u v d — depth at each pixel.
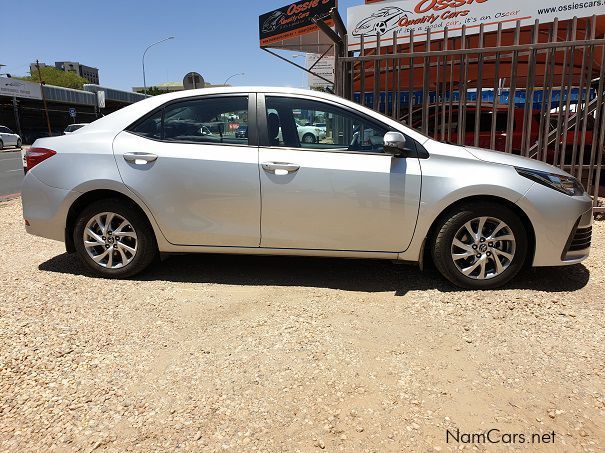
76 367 2.82
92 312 3.55
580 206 3.78
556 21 6.20
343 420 2.37
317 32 14.91
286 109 4.01
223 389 2.62
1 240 5.80
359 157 3.87
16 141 34.69
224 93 4.08
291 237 3.96
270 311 3.59
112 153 4.05
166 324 3.37
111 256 4.21
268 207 3.91
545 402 2.50
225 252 4.08
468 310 3.55
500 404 2.49
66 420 2.37
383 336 3.19
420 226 3.82
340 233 3.91
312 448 2.19
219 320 3.44
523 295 3.79
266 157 3.90
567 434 2.27
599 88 6.25
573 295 3.81
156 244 4.22
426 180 3.77
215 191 3.94
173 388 2.63
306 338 3.16
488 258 3.86
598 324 3.33
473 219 3.79
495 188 3.69
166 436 2.26
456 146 3.98
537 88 10.41
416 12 8.27
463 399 2.53
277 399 2.53
